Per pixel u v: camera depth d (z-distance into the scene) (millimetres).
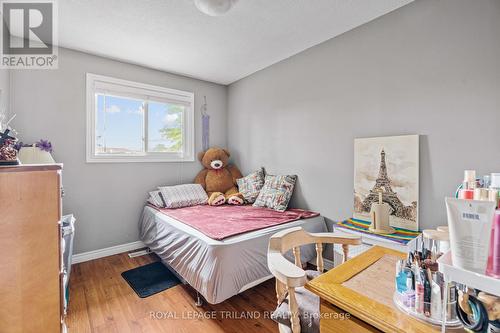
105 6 1901
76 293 2051
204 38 2408
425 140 1838
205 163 3543
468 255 605
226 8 1799
